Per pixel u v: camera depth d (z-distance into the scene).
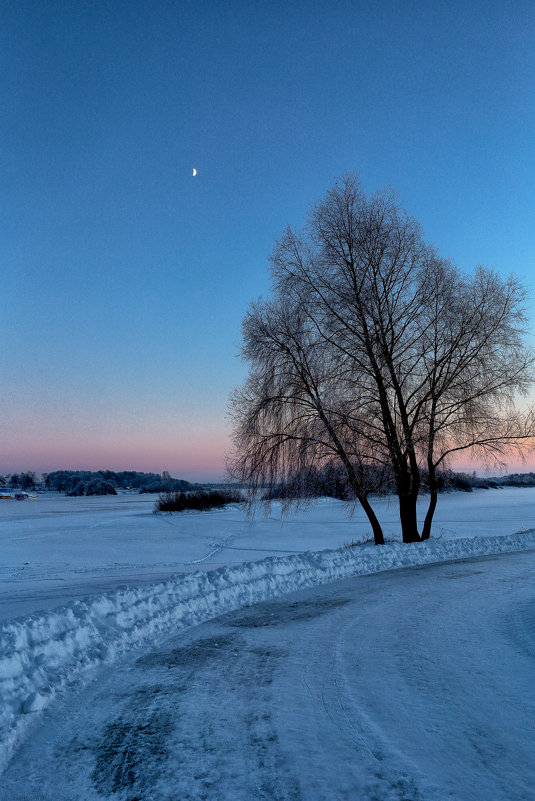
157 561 20.98
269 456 19.30
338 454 18.91
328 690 5.65
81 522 47.00
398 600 10.74
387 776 3.80
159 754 4.25
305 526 37.69
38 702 5.17
